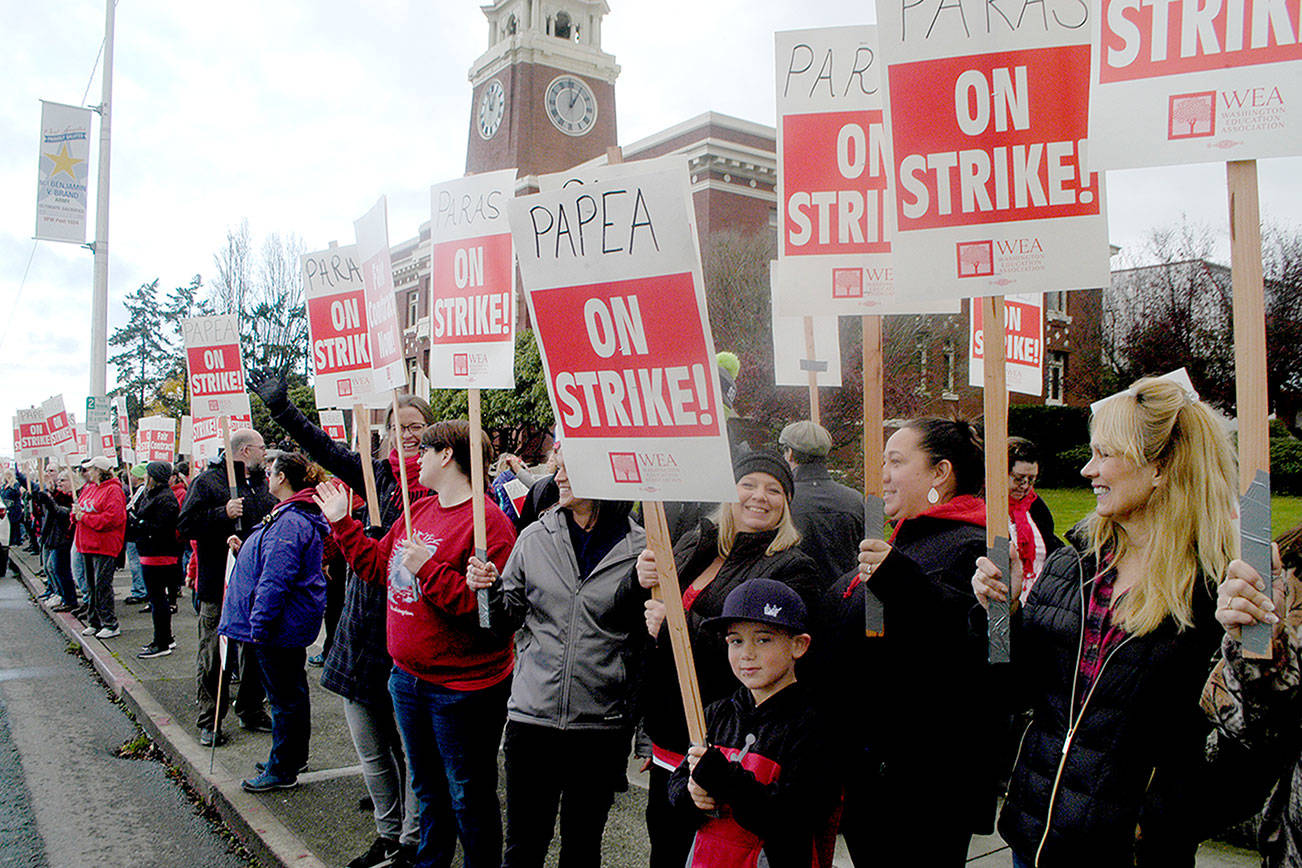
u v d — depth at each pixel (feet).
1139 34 7.19
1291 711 6.84
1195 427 7.68
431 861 12.89
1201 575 7.55
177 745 20.86
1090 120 7.31
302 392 76.69
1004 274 8.01
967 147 8.09
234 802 17.10
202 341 23.17
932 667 8.84
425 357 117.19
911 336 54.90
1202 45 7.00
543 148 129.90
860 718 9.20
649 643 11.07
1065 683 8.01
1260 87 6.84
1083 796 7.60
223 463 23.15
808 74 10.04
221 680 19.36
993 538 7.94
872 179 9.84
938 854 9.00
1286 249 57.77
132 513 35.35
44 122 55.83
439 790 12.91
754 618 8.62
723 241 65.46
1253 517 6.52
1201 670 7.48
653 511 8.71
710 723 9.42
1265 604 6.47
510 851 11.55
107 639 33.91
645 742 19.81
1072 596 8.21
